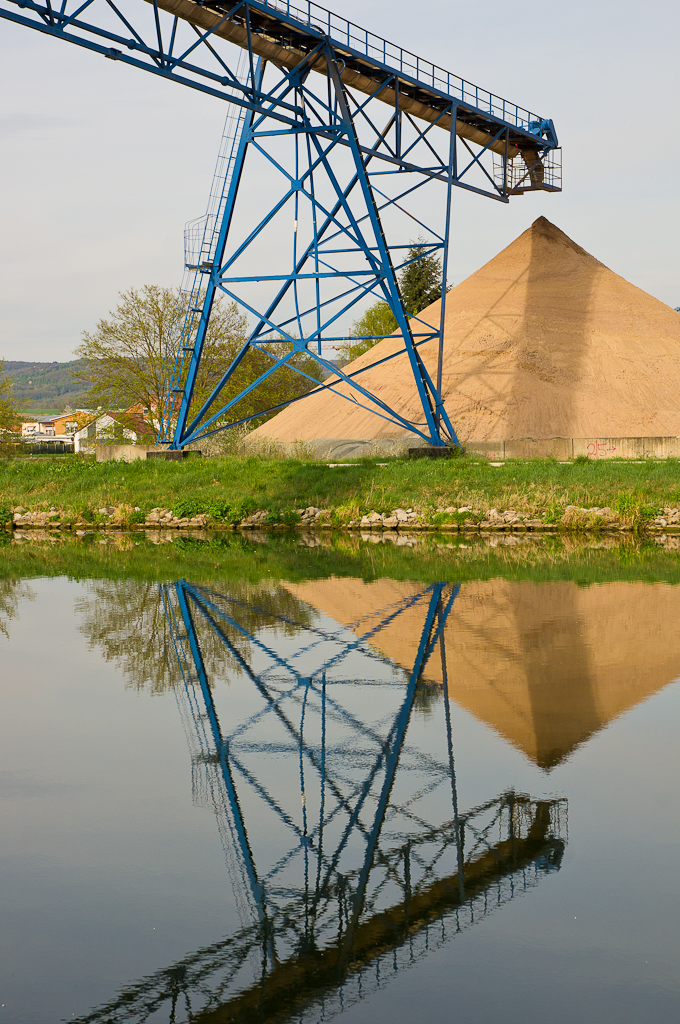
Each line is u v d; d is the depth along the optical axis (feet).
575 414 163.32
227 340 222.07
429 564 63.87
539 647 36.96
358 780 23.54
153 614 46.19
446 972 15.35
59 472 119.14
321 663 35.50
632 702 29.35
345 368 192.65
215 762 25.12
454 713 28.78
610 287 202.39
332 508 96.84
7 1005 14.64
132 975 15.46
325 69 102.58
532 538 81.10
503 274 204.64
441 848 19.65
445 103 120.47
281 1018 14.21
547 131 145.59
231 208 111.14
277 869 19.01
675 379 175.63
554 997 14.48
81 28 77.77
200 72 89.15
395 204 110.93
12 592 54.24
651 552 69.67
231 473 111.04
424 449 115.85
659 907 17.08
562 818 20.85
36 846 20.21
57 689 32.68
